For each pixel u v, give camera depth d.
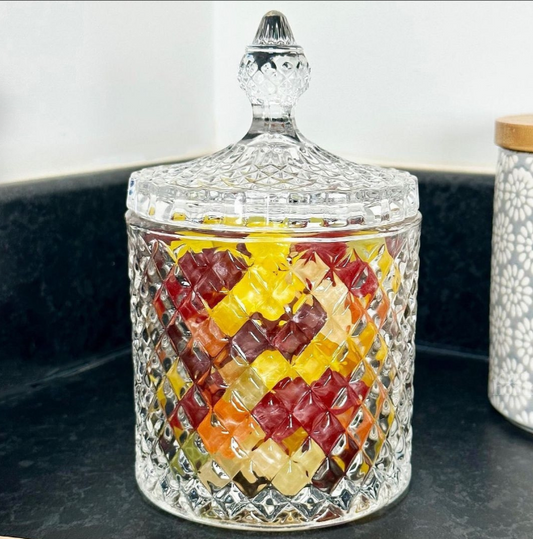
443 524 0.51
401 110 0.80
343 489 0.50
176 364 0.50
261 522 0.49
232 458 0.49
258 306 0.47
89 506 0.52
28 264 0.69
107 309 0.78
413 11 0.78
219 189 0.46
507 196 0.63
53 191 0.70
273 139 0.52
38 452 0.60
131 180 0.52
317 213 0.46
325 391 0.48
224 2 0.89
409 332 0.54
